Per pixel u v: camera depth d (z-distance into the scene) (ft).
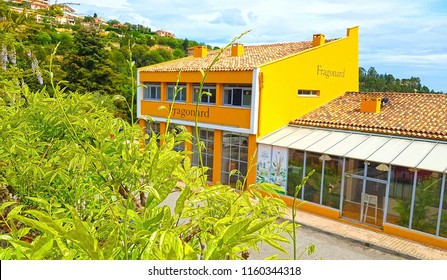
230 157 71.15
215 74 70.90
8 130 12.87
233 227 7.11
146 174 9.97
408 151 52.49
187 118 76.89
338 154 55.26
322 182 57.62
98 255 6.33
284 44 94.12
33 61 31.42
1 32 31.22
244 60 76.28
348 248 46.88
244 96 68.13
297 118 72.79
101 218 9.66
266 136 67.21
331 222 54.70
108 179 10.16
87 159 10.17
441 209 46.88
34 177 11.71
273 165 63.82
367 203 53.52
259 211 9.70
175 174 10.02
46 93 16.05
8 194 12.65
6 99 17.43
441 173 46.55
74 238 6.17
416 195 48.83
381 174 52.13
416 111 64.49
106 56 130.93
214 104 73.20
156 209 8.84
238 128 67.92
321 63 77.41
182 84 78.69
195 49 94.84
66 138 14.06
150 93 87.51
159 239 7.16
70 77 125.29
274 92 67.97
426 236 47.80
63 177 11.35
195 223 9.10
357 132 61.93
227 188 10.32
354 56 86.22
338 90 83.05
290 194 61.87
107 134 11.69
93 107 14.60
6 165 12.18
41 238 6.32
